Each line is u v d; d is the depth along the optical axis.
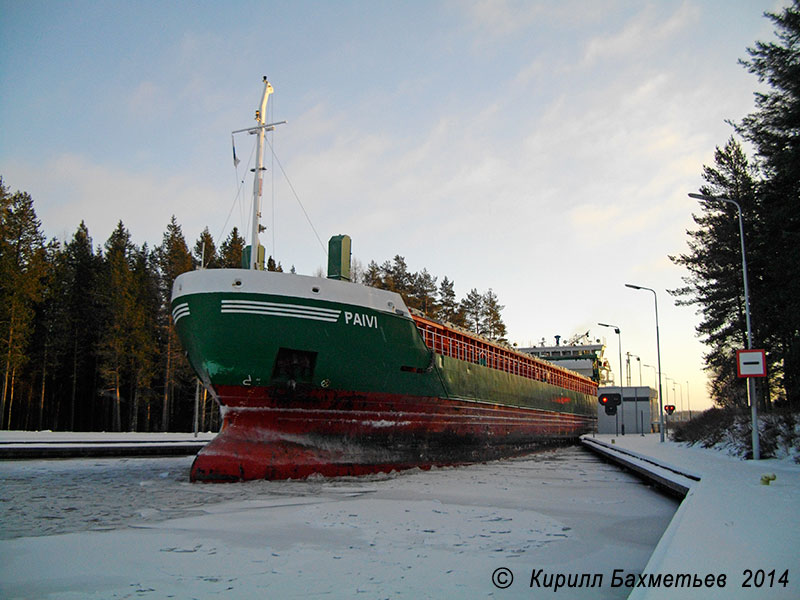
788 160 21.53
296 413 18.31
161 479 17.64
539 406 37.94
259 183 21.28
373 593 6.63
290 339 17.61
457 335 27.70
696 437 30.05
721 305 36.94
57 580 7.20
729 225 34.12
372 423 20.12
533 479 19.22
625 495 15.44
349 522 10.88
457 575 7.44
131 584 7.00
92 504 12.95
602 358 66.50
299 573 7.46
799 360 27.14
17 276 44.28
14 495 14.30
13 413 55.84
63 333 53.12
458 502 13.59
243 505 12.85
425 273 66.25
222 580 7.15
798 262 22.78
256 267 20.64
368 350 19.33
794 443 19.08
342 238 20.98
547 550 8.91
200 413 56.88
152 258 64.88
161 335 57.12
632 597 5.20
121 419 60.12
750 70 23.77
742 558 6.27
